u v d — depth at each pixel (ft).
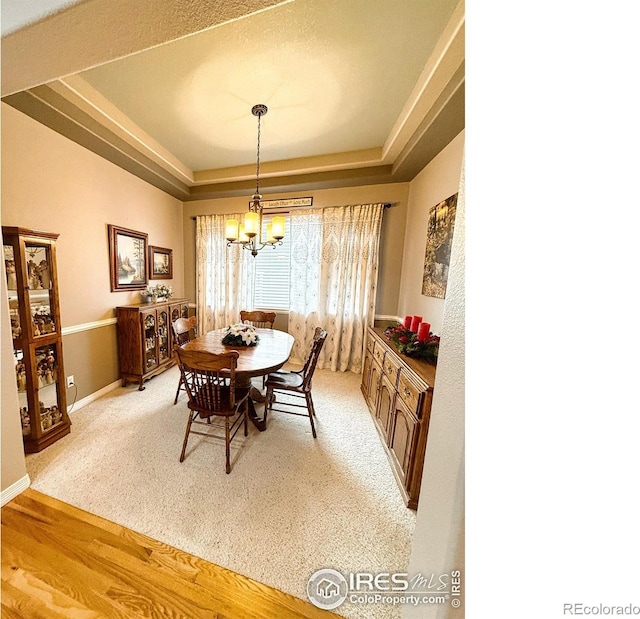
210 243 12.17
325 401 8.83
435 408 2.26
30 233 5.52
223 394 6.30
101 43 3.24
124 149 7.86
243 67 5.43
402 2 4.12
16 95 5.39
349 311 11.12
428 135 6.49
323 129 7.71
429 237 7.84
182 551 3.88
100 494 4.79
